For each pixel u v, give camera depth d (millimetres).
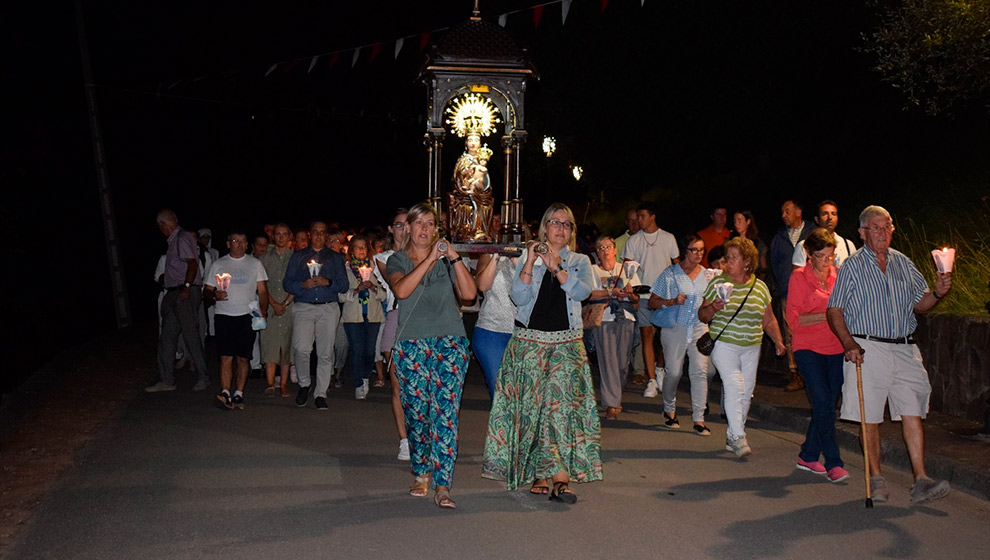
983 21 10773
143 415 10461
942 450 8383
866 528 6480
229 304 10820
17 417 10492
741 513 6828
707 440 9484
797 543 6133
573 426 7129
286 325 11930
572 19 22672
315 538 6137
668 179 27281
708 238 13977
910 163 17844
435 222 7125
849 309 7270
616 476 7953
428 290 7027
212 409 10906
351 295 11516
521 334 7160
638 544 6090
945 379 10266
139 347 16922
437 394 6926
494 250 8938
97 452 8617
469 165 9562
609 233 29172
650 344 12070
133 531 6266
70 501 6980
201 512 6707
